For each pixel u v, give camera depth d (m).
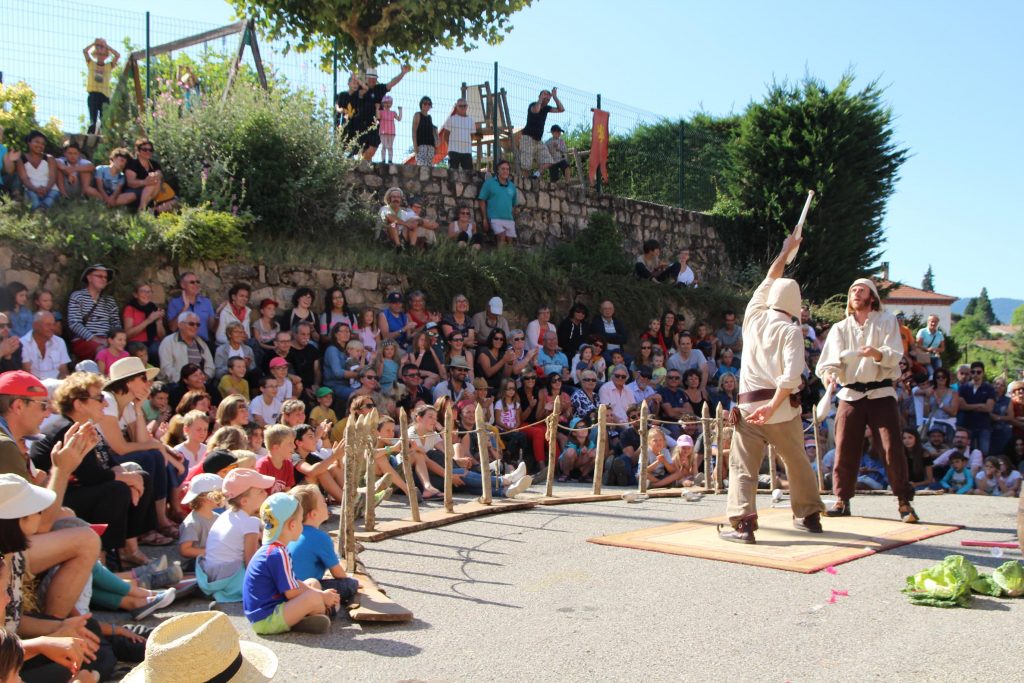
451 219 17.03
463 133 17.83
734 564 6.77
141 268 11.79
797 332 7.31
